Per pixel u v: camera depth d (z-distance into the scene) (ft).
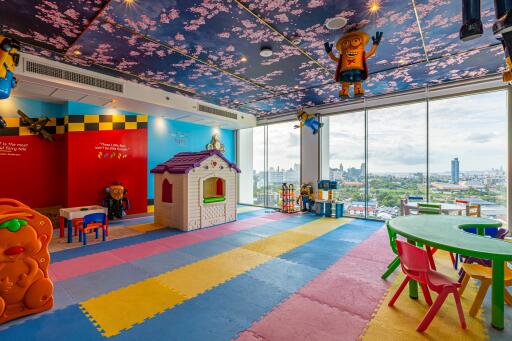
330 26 11.04
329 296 8.50
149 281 9.66
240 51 13.41
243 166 33.32
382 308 7.77
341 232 17.19
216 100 22.98
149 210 23.53
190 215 17.88
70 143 18.94
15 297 7.15
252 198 34.50
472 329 6.77
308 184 25.14
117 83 17.40
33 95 17.35
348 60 11.55
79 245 14.20
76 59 14.43
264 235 16.46
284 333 6.57
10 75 9.75
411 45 12.75
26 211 7.48
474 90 17.07
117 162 21.38
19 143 17.83
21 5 9.57
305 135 25.50
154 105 20.10
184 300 8.26
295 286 9.24
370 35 11.73
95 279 9.81
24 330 6.70
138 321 7.11
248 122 28.48
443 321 7.14
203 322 7.06
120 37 11.97
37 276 7.52
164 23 10.80
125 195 21.67
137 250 13.35
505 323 7.04
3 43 8.86
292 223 20.15
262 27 11.14
